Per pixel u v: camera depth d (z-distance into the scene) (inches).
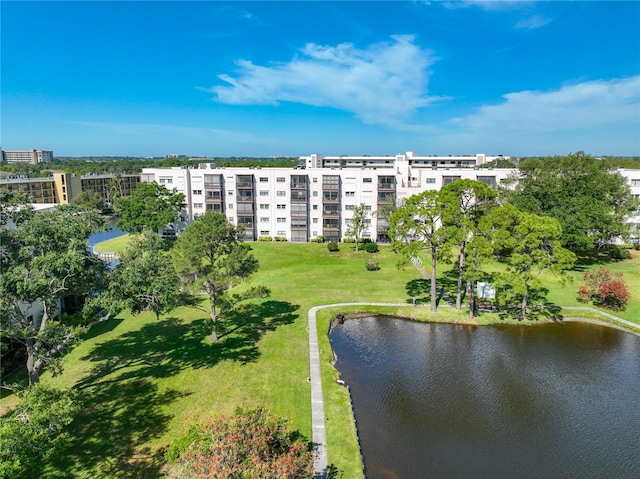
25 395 679.7
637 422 923.4
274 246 2642.7
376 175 2731.3
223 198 2854.3
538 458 810.8
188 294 1186.6
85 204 3996.1
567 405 984.3
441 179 2721.5
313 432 826.2
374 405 971.9
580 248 2252.7
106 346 1198.9
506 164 3804.1
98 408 893.2
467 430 888.3
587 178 2159.2
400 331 1384.1
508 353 1232.2
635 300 1576.0
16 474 692.1
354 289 1749.5
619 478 765.3
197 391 962.1
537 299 1596.9
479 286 1583.4
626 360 1189.1
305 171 2770.7
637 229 2351.1
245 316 1440.7
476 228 1424.7
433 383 1071.6
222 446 551.2
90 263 898.1
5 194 823.7
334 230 2773.1
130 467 719.1
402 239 1567.4
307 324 1371.8
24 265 801.6
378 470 765.9
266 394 955.3
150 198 2655.0
